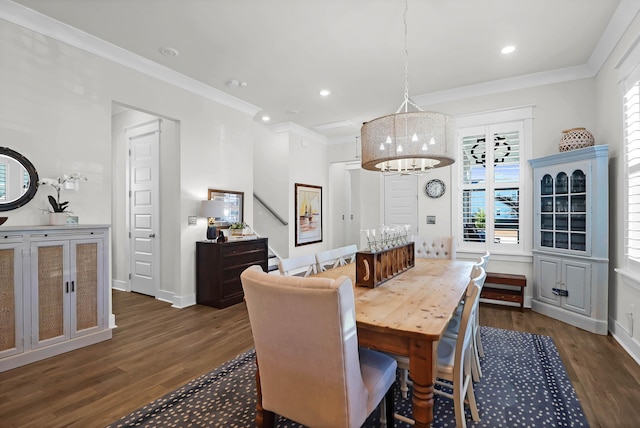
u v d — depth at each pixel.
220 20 2.70
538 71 3.67
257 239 4.44
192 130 4.01
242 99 4.54
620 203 2.88
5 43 2.51
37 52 2.68
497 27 2.79
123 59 3.24
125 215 4.70
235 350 2.71
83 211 2.98
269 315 1.26
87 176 3.00
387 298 1.80
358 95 4.39
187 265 3.97
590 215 3.07
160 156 4.16
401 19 2.68
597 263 3.04
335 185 7.96
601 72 3.29
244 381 2.20
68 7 2.53
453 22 2.73
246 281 1.30
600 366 2.38
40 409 1.87
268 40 3.01
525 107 3.87
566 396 1.99
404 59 3.36
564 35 2.92
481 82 3.97
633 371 2.30
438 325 1.38
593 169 3.04
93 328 2.80
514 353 2.62
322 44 3.08
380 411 1.81
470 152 4.23
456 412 1.53
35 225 2.65
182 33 2.90
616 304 2.94
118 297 4.34
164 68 3.56
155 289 4.29
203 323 3.35
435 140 2.08
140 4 2.49
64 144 2.85
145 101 3.48
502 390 2.07
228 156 4.51
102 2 2.47
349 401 1.18
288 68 3.58
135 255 4.57
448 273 2.50
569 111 3.64
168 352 2.66
